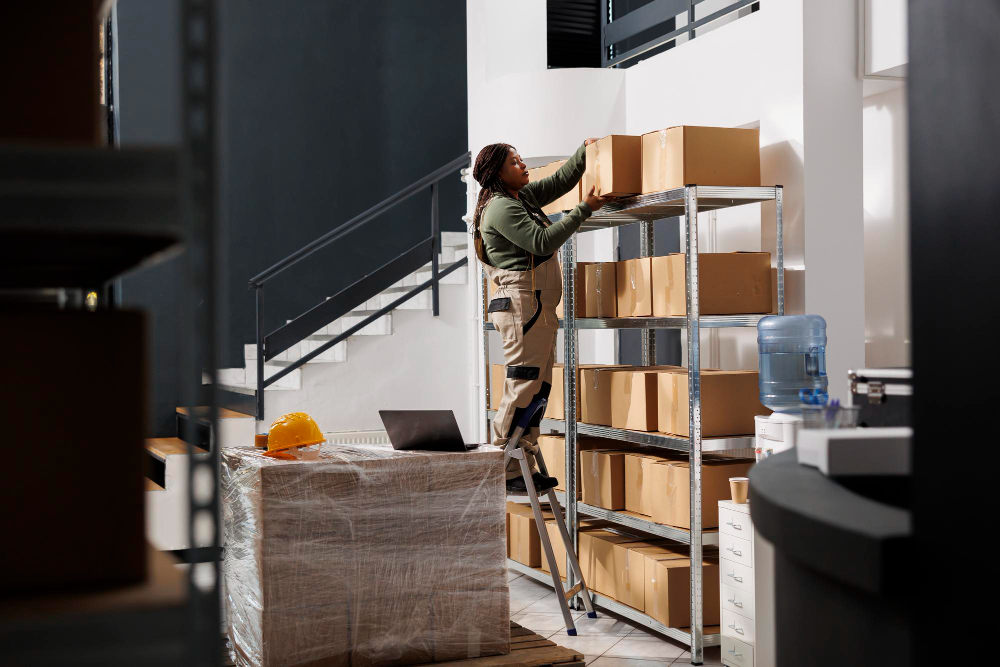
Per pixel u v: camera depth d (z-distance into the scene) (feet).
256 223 24.91
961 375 3.36
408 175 26.58
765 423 11.50
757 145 13.55
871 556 3.56
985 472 3.27
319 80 25.62
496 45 20.86
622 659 12.62
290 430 11.19
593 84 17.87
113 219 2.49
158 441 21.65
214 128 2.63
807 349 12.50
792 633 4.65
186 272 2.61
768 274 13.37
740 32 14.80
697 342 12.63
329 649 10.54
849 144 13.73
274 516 10.31
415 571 10.93
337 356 21.47
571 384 15.43
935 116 3.49
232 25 24.75
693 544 12.45
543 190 15.01
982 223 3.29
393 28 26.43
